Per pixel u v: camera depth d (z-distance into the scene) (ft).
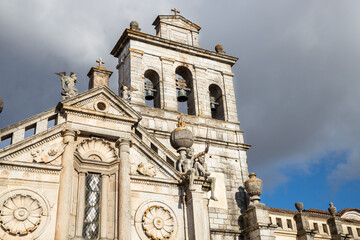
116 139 81.76
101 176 79.66
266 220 90.33
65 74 84.02
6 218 68.08
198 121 105.09
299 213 100.89
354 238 107.65
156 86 107.45
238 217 95.96
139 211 77.97
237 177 101.71
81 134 79.71
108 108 82.94
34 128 78.33
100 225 75.41
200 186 81.97
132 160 81.71
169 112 102.68
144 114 99.30
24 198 70.44
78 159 77.92
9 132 74.95
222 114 111.04
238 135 108.47
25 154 73.77
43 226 69.56
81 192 76.64
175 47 111.65
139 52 106.93
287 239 97.86
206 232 78.74
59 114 79.25
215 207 94.68
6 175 70.79
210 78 114.01
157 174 82.38
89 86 93.56
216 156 101.91
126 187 76.84
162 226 78.07
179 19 119.34
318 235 102.47
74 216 74.59
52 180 73.26
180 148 86.38
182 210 81.10
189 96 110.63
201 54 114.52
